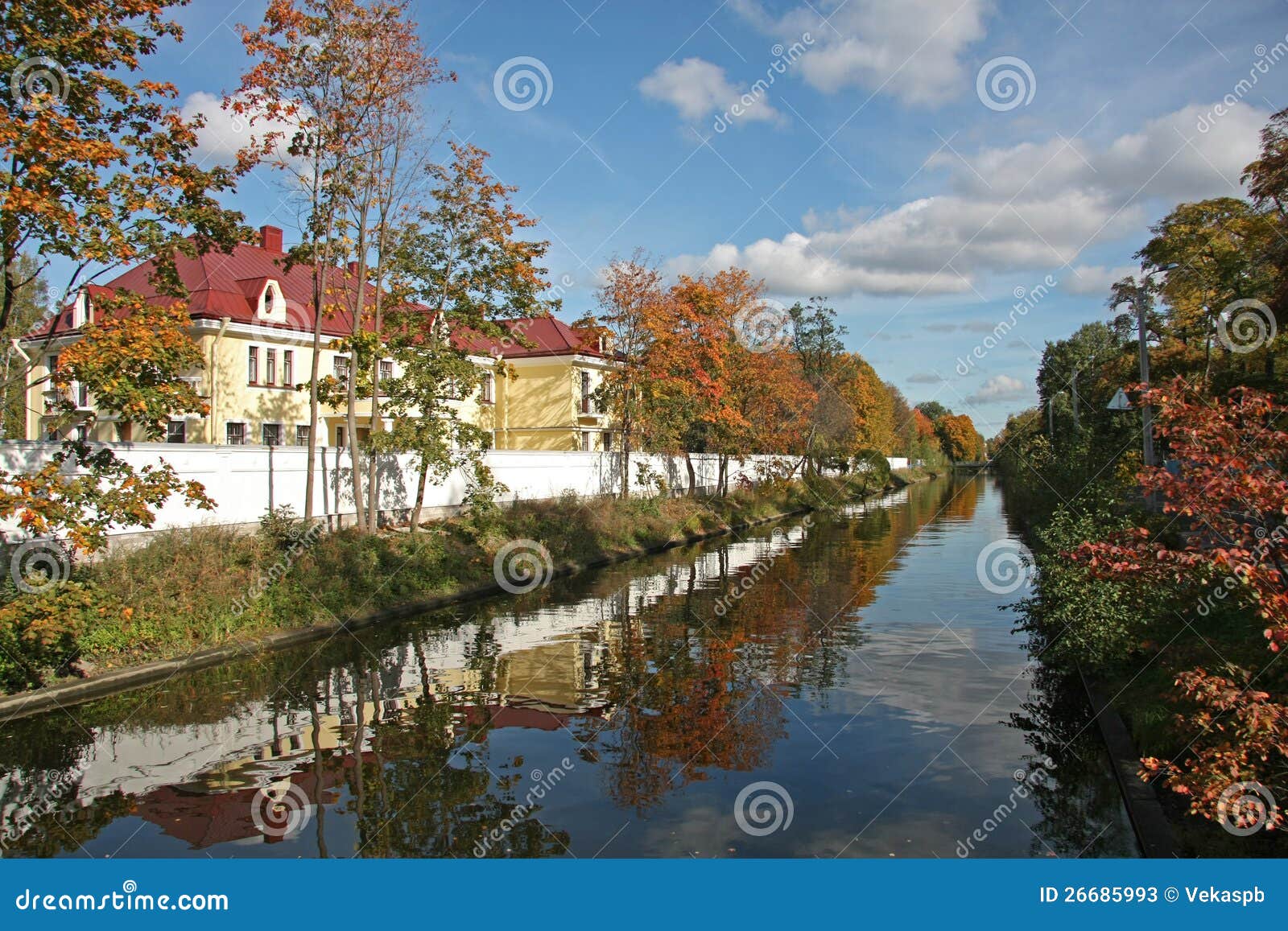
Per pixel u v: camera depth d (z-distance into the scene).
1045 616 11.71
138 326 11.36
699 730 9.55
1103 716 9.05
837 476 64.38
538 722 9.91
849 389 62.00
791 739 9.18
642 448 34.66
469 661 13.02
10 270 12.66
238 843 6.80
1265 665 7.42
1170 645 9.44
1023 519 32.72
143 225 12.18
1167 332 30.75
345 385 20.97
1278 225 20.83
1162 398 5.54
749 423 39.41
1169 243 26.61
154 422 11.81
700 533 32.88
